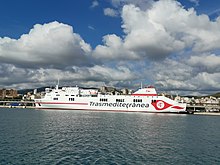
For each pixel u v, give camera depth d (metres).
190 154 42.31
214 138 62.69
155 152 42.81
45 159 35.91
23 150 41.22
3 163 33.31
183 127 88.19
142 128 78.31
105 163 34.53
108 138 55.75
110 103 168.88
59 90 176.50
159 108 165.00
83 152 40.84
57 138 54.09
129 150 43.50
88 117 116.69
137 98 167.12
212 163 36.78
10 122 90.50
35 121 95.00
